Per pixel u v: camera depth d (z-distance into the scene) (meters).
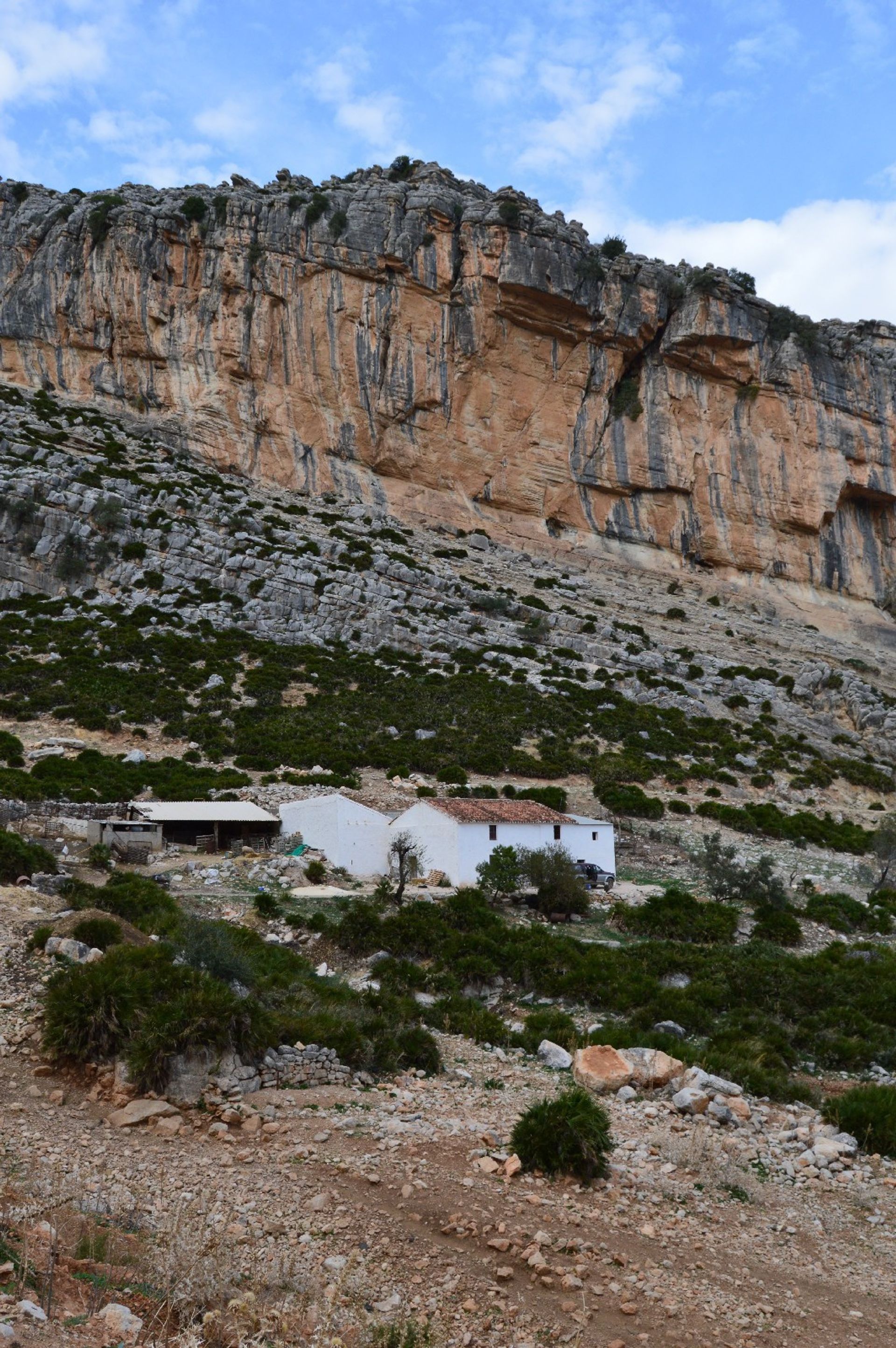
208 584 77.56
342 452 99.38
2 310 102.56
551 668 73.94
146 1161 12.73
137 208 101.88
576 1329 10.15
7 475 79.50
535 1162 13.94
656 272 106.12
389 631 75.81
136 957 16.61
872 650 99.12
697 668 78.62
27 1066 14.77
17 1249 9.47
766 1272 12.23
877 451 110.12
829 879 46.06
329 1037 16.94
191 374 99.81
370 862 40.81
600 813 50.28
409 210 101.81
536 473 102.56
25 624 69.75
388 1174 13.09
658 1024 24.73
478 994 27.06
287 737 55.66
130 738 54.44
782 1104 19.64
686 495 105.31
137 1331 8.38
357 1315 9.68
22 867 28.11
